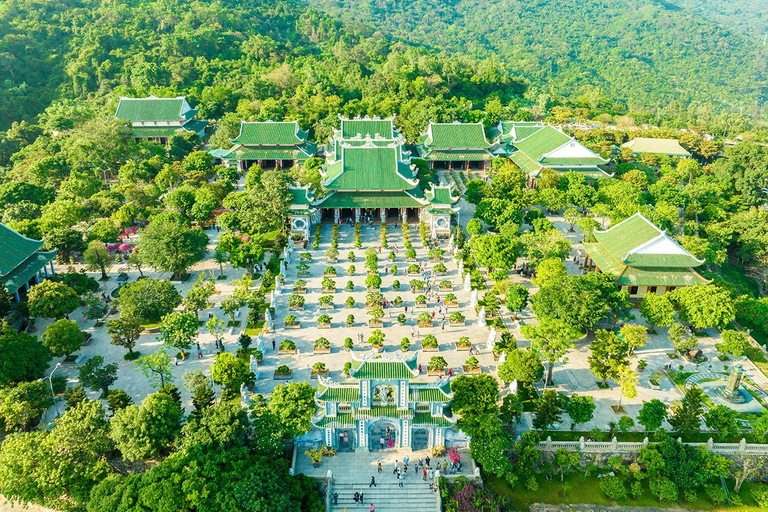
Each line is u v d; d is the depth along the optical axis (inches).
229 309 4367.6
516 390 3656.5
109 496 2795.3
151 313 4269.2
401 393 3218.5
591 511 3184.1
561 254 5108.3
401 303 4690.0
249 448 3100.4
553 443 3348.9
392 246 5826.8
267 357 4042.8
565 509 3186.5
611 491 3193.9
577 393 3791.8
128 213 5905.5
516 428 3484.3
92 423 3058.6
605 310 4089.6
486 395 3267.7
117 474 2957.7
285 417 3120.1
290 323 4387.3
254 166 7052.2
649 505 3233.3
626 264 4672.7
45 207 5876.0
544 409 3321.9
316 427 3267.7
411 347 4153.5
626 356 3796.8
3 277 4387.3
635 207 5974.4
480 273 5068.9
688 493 3208.7
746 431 3523.6
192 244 4953.3
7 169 7436.0
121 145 7475.4
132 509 2714.1
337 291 4938.5
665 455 3211.1
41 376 3747.5
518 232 5610.2
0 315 4111.7
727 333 4060.0
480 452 3107.8
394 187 6309.1
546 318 3912.4
